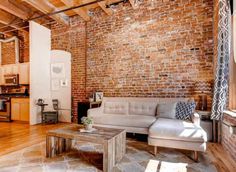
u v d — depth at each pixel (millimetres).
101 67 5035
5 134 4000
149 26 4453
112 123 3629
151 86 4422
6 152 2852
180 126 2730
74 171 2213
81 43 5336
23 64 5832
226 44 2881
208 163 2447
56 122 5332
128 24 4691
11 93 6207
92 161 2535
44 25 5703
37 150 2955
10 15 5359
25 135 3908
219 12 3076
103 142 2211
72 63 5480
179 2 4164
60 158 2635
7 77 6078
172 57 4211
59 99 5645
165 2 4297
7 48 6785
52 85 5746
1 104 5707
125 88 4723
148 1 4473
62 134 2533
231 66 2859
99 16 5070
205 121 3555
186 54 4090
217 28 3391
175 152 2891
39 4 4441
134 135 3996
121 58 4773
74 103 5445
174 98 3887
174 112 3539
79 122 4832
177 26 4176
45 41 5637
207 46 3906
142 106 4004
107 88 4949
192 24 4043
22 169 2250
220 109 3053
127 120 3521
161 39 4320
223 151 2920
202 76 3943
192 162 2486
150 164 2416
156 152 2791
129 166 2350
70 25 5508
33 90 5195
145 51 4492
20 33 6555
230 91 2887
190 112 3396
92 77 5164
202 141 2455
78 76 5383
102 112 4254
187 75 4074
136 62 4590
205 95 3857
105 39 4984
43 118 5301
